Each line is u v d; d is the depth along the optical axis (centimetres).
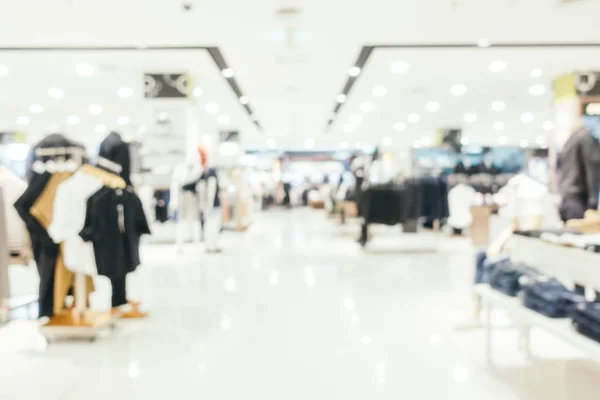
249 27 596
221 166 1411
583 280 253
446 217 930
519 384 287
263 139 1983
